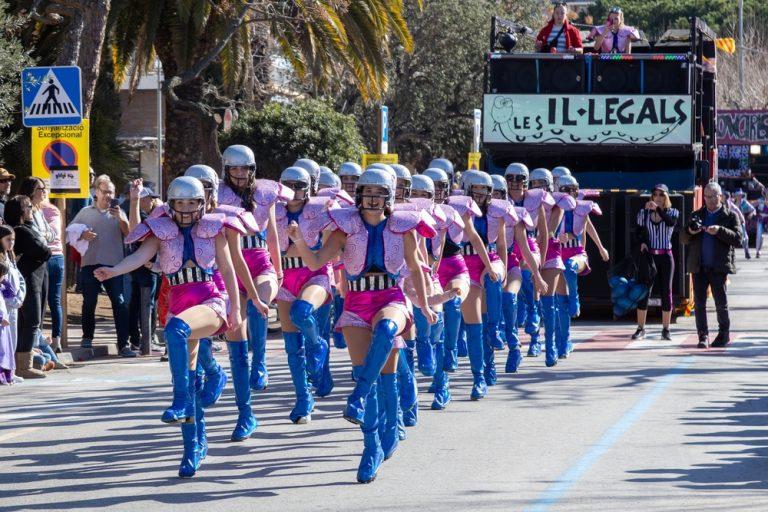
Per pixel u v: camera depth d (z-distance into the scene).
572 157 31.48
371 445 12.05
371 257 12.18
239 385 14.35
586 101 30.94
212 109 35.66
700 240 24.25
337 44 34.38
